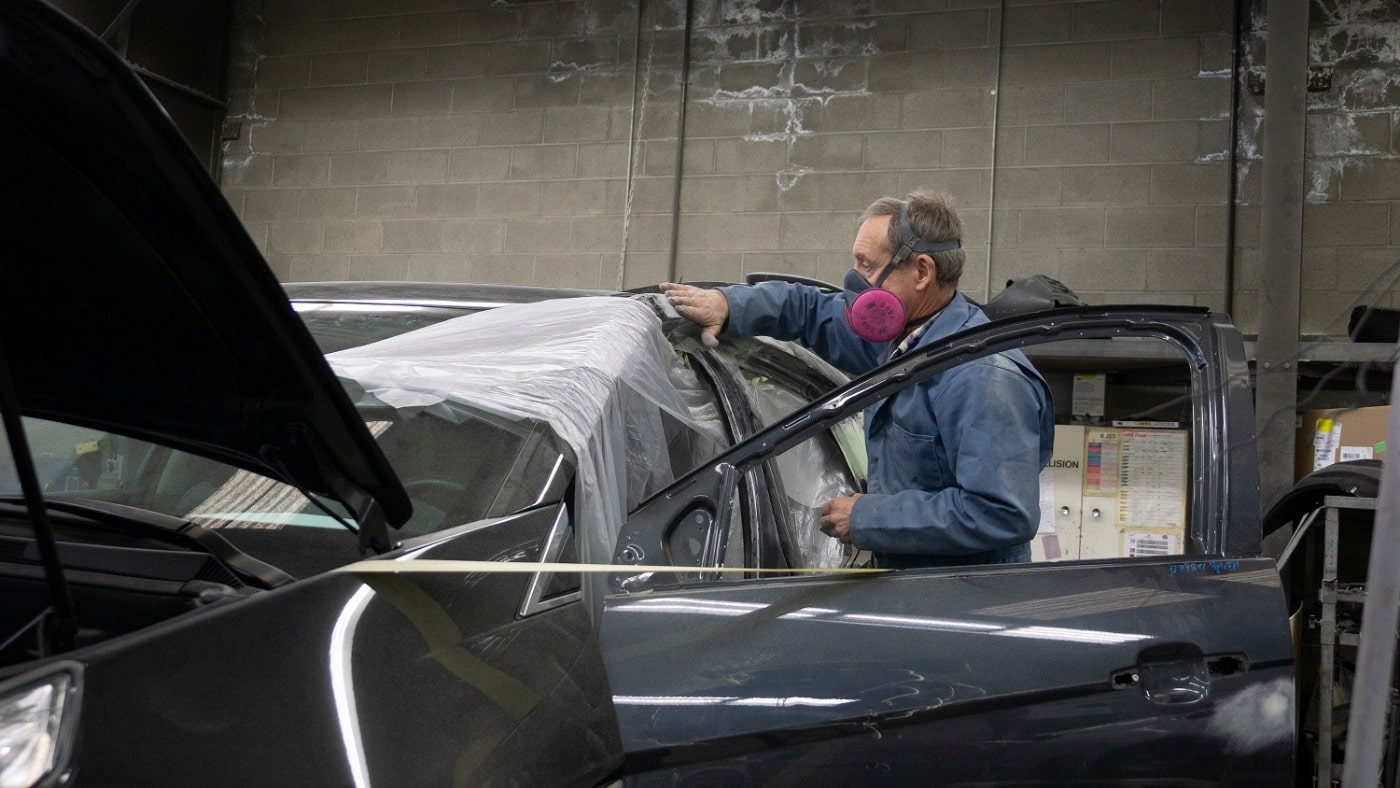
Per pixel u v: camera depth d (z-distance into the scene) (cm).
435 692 93
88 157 78
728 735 121
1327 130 536
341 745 82
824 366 245
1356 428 372
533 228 651
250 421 103
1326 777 344
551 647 111
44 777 68
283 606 91
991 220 580
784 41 620
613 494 147
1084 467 503
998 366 169
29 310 97
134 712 75
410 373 141
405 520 110
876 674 128
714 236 623
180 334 94
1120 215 565
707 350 209
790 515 203
